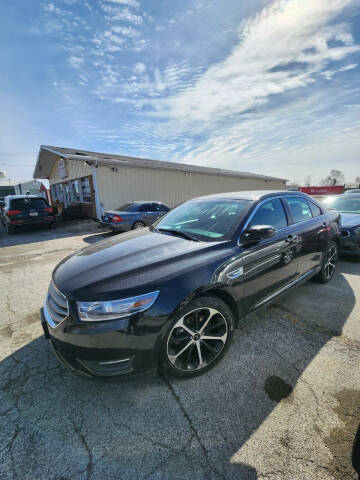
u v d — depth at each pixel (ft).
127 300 5.23
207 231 8.07
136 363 5.39
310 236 10.16
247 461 4.30
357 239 15.03
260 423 4.99
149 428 4.96
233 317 6.97
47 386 6.09
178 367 5.97
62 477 4.14
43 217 31.58
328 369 6.41
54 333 5.64
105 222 28.68
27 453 4.53
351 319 8.80
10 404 5.57
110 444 4.67
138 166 39.32
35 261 17.85
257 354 7.06
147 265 6.07
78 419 5.19
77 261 7.07
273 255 8.14
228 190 58.80
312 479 3.99
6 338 8.18
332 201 20.38
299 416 5.12
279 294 8.70
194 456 4.42
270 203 9.05
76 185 44.93
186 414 5.25
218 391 5.82
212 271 6.30
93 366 5.31
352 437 4.64
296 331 8.14
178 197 46.91
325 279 11.98
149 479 4.09
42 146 44.88
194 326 6.20
